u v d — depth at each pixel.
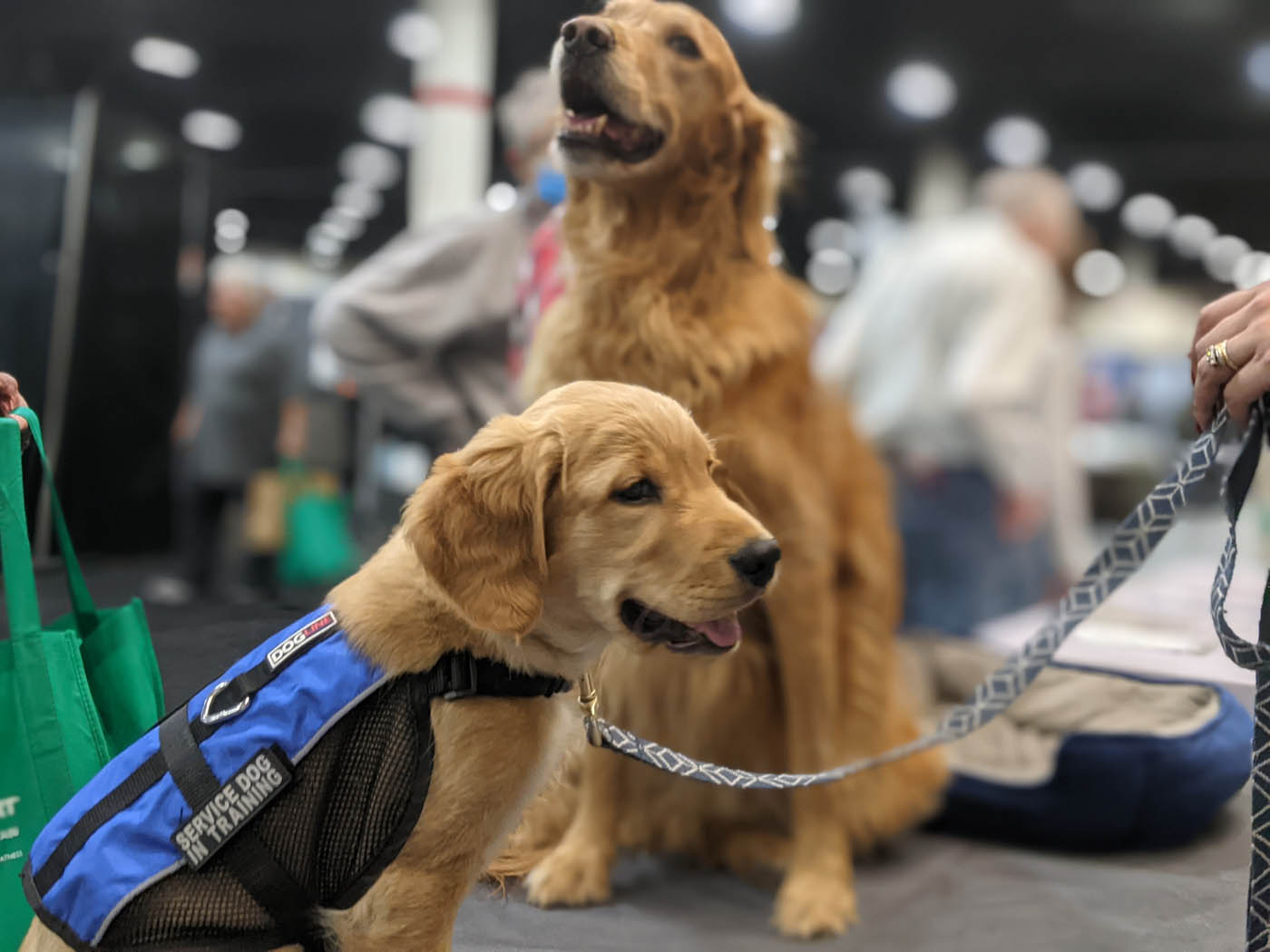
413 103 8.51
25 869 1.29
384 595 1.29
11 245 5.00
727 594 1.29
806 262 9.80
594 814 2.02
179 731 1.26
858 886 2.13
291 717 1.22
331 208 11.32
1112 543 1.45
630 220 1.97
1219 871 2.07
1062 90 8.70
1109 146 10.02
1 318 4.96
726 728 2.11
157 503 5.75
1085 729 2.56
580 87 1.89
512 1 6.88
